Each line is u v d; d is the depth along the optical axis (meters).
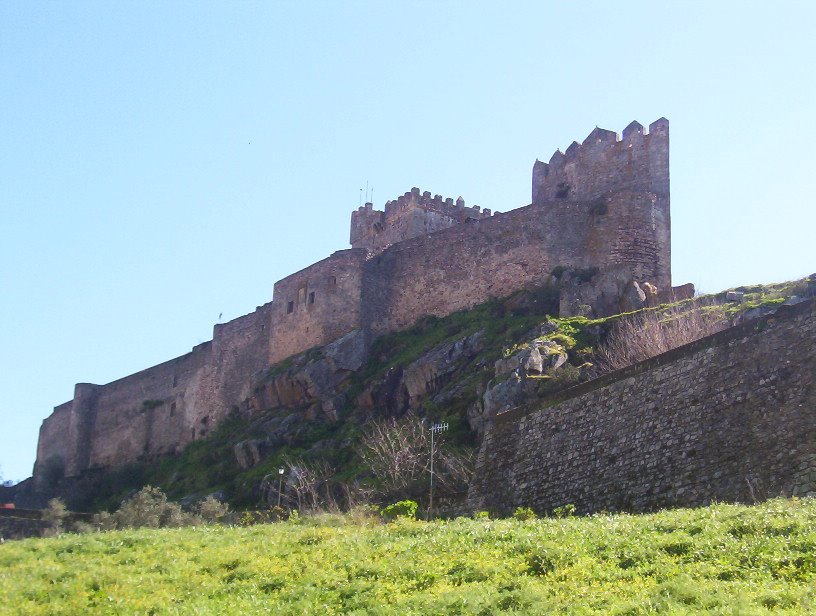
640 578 21.58
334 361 67.94
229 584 27.72
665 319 53.22
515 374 51.81
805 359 29.50
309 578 26.92
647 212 65.94
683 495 31.08
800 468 28.11
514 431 39.34
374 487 51.19
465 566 25.14
